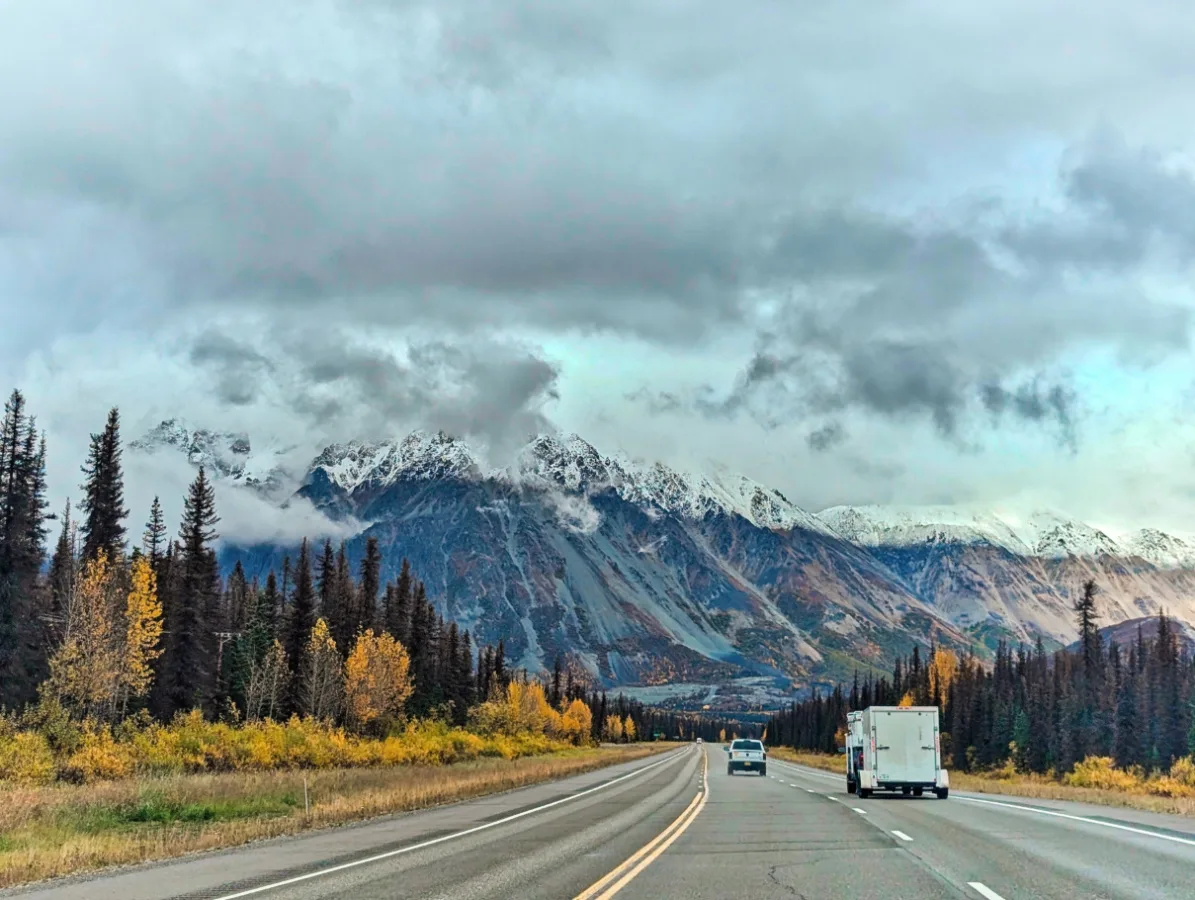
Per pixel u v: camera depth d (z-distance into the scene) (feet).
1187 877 50.57
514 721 369.09
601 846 68.85
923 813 97.30
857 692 573.74
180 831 78.59
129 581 180.34
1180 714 298.15
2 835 69.41
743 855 62.80
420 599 337.52
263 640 273.54
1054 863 56.39
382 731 262.06
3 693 185.78
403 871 56.13
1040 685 352.49
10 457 194.18
